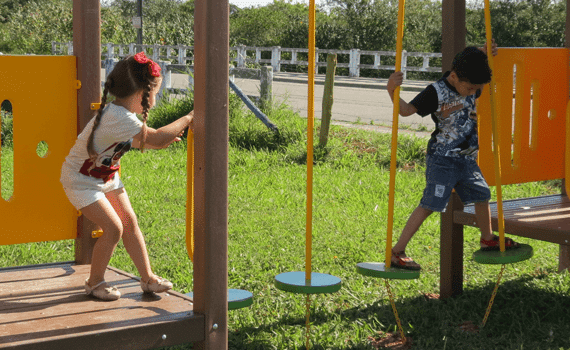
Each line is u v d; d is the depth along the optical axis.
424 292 4.39
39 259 5.07
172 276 4.66
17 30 37.88
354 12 37.78
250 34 48.59
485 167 4.21
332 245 5.45
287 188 7.63
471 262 5.11
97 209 2.88
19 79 3.35
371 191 7.49
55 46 35.25
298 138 10.38
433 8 40.22
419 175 8.34
